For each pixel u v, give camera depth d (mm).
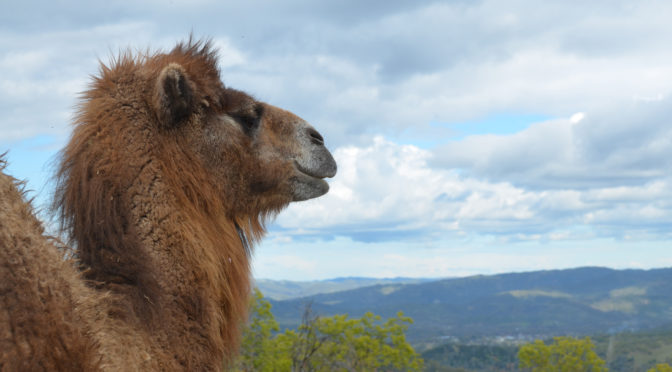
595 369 44719
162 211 4668
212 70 5617
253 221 5969
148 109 4973
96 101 4906
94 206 4414
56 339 3447
